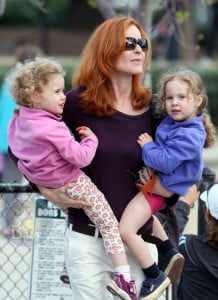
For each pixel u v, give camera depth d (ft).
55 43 204.23
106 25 29.12
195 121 28.84
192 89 28.81
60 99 28.19
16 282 37.55
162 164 28.19
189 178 28.58
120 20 29.01
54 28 214.07
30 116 28.07
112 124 28.94
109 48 28.76
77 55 200.03
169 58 136.15
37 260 34.55
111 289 28.12
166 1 53.93
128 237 28.53
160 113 29.48
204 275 31.94
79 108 29.09
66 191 28.25
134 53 28.81
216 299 31.99
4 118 52.65
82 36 210.59
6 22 208.13
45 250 34.53
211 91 106.42
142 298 28.78
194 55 147.95
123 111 29.17
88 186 28.32
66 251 29.22
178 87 28.78
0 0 63.46
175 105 28.76
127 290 28.04
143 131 29.19
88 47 29.37
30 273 34.65
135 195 29.14
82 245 28.81
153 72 103.30
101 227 28.40
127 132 28.99
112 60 28.81
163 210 30.91
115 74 29.14
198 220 36.24
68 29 215.72
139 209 28.73
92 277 28.81
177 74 29.19
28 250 37.19
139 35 29.07
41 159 27.89
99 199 28.37
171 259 29.53
